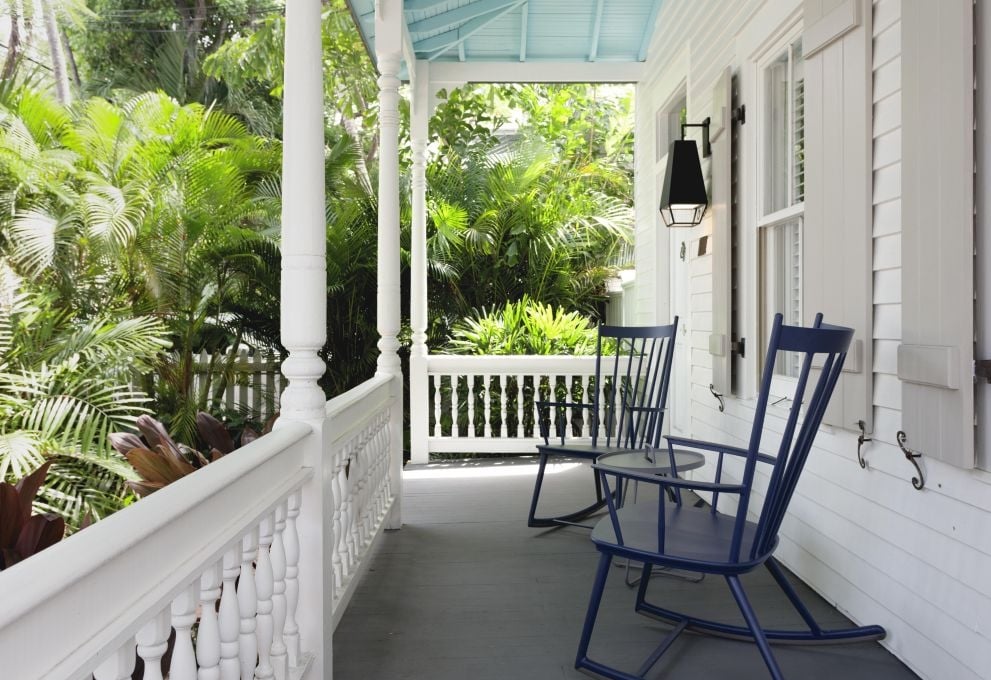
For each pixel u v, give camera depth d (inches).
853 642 101.5
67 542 39.6
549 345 273.0
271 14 507.8
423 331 241.0
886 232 97.2
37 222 238.7
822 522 119.3
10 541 83.4
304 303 80.7
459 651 101.0
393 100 158.7
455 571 134.0
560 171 401.4
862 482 106.0
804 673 93.0
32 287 239.5
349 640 104.7
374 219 297.3
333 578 105.6
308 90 79.4
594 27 230.8
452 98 379.9
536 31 234.1
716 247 162.4
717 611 114.1
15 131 269.0
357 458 122.2
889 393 98.0
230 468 59.4
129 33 488.7
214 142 303.9
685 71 197.3
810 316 116.4
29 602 32.9
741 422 154.9
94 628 40.1
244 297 285.6
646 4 224.4
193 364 276.7
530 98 472.1
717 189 162.2
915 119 87.0
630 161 482.6
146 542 46.1
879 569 101.7
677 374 219.3
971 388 78.8
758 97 146.8
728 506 161.9
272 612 70.4
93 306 249.4
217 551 54.5
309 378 82.4
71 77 487.2
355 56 475.2
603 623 110.0
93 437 182.2
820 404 83.8
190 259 264.2
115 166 282.2
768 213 144.8
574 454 159.2
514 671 95.0
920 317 86.7
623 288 323.9
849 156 104.0
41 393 186.5
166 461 114.2
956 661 84.7
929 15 84.0
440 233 306.3
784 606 115.7
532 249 328.8
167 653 77.4
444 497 193.0
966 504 82.9
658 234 233.3
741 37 151.9
